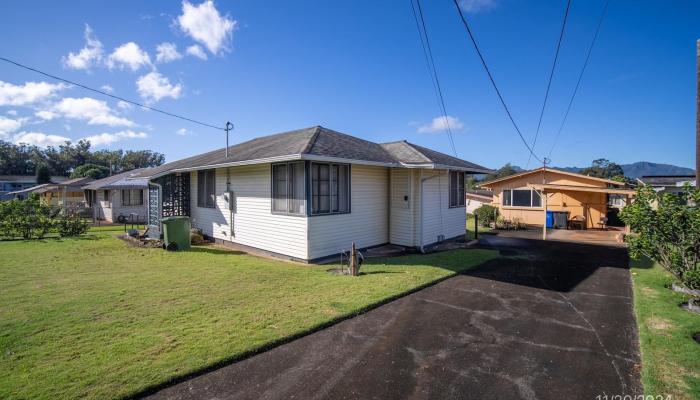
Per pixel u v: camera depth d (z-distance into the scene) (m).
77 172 50.31
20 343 4.16
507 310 5.53
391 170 11.45
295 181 9.23
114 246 11.73
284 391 3.32
